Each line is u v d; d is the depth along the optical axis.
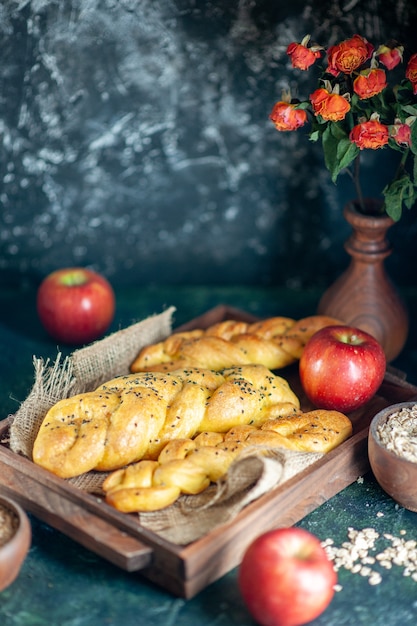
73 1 1.27
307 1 1.27
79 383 1.20
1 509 1.03
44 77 1.31
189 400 1.12
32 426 1.14
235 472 1.03
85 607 1.01
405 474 1.06
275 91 1.33
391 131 1.11
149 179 1.40
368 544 1.08
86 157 1.37
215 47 1.31
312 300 1.45
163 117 1.36
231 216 1.43
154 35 1.30
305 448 1.11
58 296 1.32
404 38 1.27
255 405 1.14
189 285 1.47
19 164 1.36
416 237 1.40
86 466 1.08
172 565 1.01
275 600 0.96
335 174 1.17
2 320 1.40
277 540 0.97
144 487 1.05
